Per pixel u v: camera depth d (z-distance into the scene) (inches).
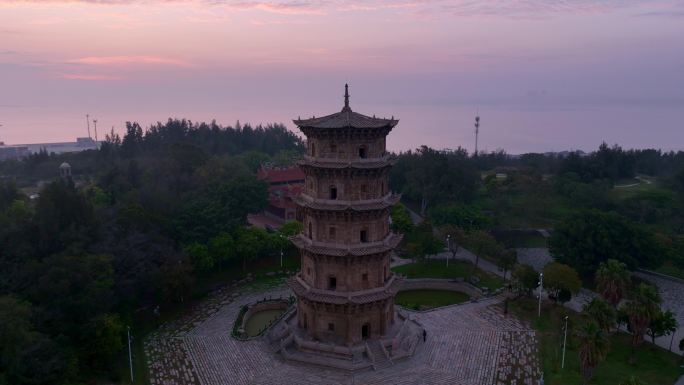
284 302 4101.9
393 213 5816.9
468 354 3189.0
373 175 2962.6
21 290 3152.1
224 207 5004.9
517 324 3644.2
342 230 2979.8
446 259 5128.0
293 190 6540.4
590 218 4729.3
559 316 3757.4
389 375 2910.9
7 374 2512.3
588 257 4512.8
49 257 3292.3
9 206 5418.3
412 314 3801.7
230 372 2989.7
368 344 3097.9
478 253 4763.8
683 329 3686.0
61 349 2797.7
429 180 6722.4
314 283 3095.5
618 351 3307.1
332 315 3095.5
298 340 3134.8
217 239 4571.9
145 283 3688.5
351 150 2920.8
